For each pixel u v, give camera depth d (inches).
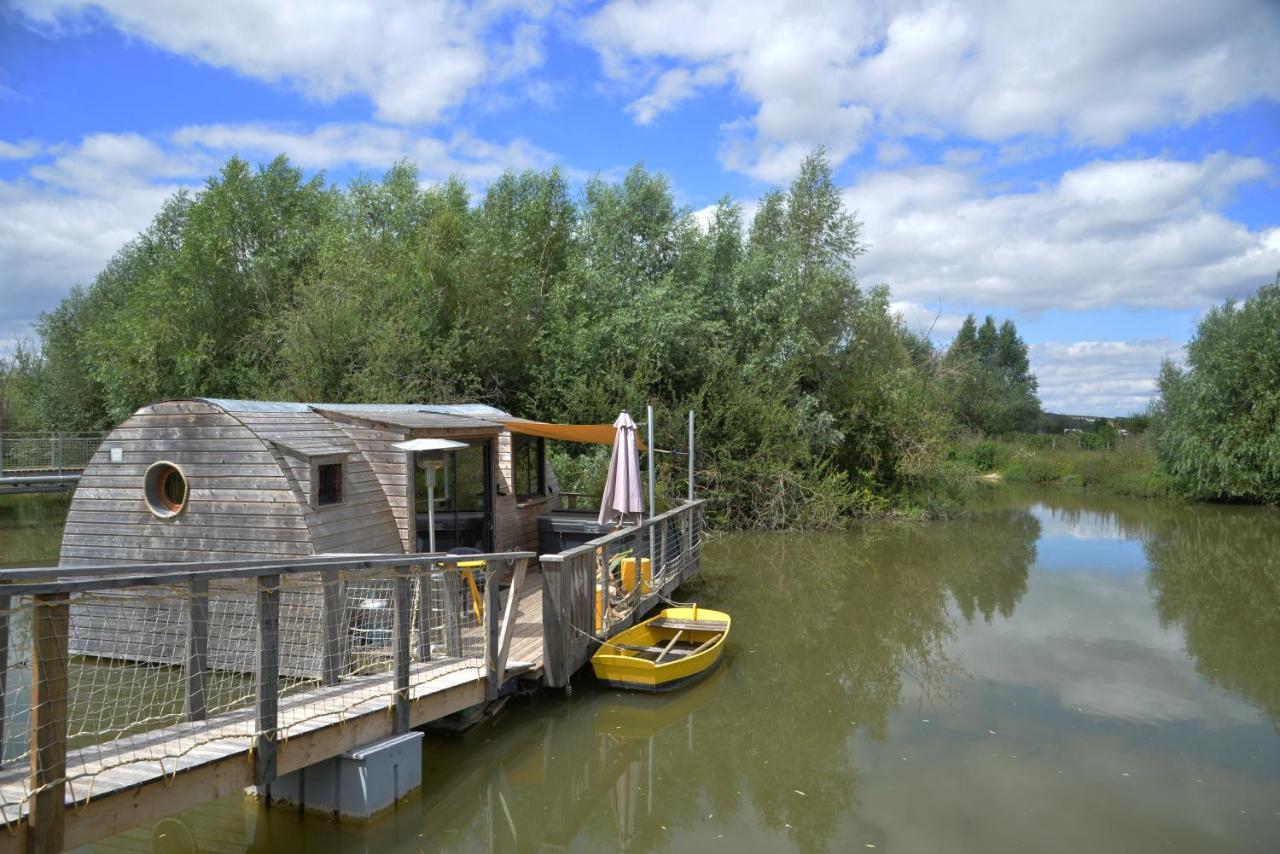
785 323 985.5
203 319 938.7
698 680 399.9
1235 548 833.5
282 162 1089.4
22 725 275.4
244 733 214.7
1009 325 2672.2
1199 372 1230.3
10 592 160.4
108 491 374.3
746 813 276.7
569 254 1020.5
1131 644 487.5
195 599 225.8
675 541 580.7
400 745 257.0
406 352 788.0
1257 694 397.7
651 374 880.9
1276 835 260.1
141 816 185.8
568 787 294.2
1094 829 263.9
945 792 291.9
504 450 511.2
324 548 346.9
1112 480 1416.1
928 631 514.0
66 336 1379.2
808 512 952.3
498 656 312.0
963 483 1152.8
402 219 955.3
